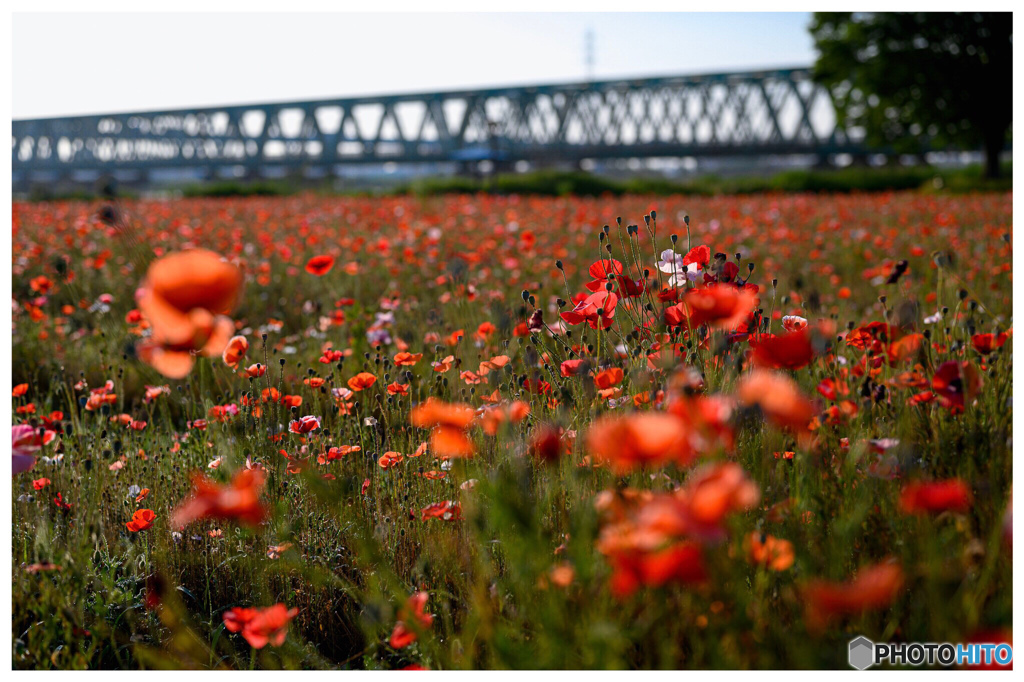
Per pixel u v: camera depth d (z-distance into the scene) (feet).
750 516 4.63
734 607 3.65
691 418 3.27
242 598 6.34
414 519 6.26
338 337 13.35
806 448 4.26
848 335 5.55
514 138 181.68
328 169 192.34
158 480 7.19
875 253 23.22
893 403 5.68
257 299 17.63
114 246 23.17
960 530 4.15
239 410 7.50
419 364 9.77
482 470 5.19
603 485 5.03
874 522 4.48
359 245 20.92
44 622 5.10
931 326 7.22
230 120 199.62
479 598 4.22
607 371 5.24
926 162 140.97
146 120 198.18
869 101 96.48
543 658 3.70
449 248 25.25
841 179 98.27
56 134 173.27
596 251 22.91
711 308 4.19
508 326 7.72
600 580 4.00
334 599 6.07
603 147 175.42
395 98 189.57
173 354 3.36
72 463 7.41
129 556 6.23
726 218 35.99
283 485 6.47
